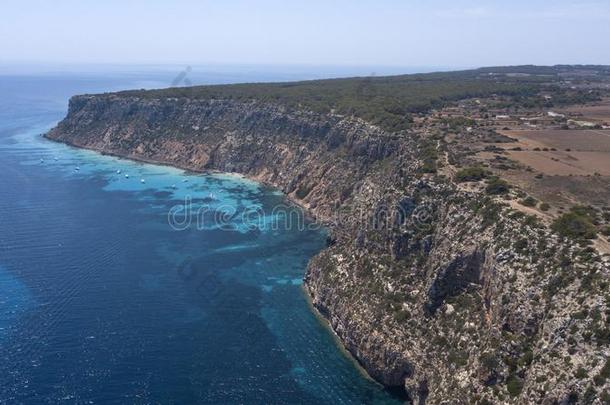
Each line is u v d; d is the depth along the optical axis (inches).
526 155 4544.8
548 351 2331.4
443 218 3481.8
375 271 3782.0
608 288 2326.5
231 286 4466.0
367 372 3358.8
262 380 3240.7
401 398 3139.8
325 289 4047.7
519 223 2940.5
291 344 3639.3
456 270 3122.5
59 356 3380.9
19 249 5054.1
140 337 3639.3
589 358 2177.7
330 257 4360.2
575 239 2672.2
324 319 3993.6
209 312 4023.1
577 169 4097.0
